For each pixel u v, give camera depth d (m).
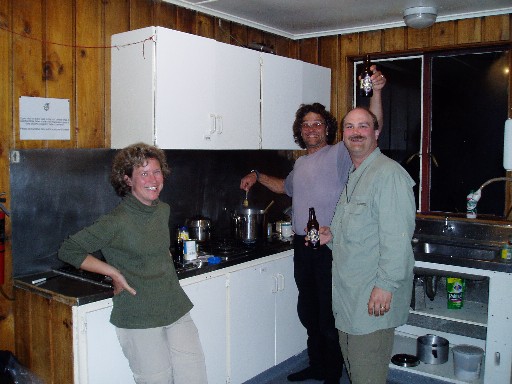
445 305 3.17
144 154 1.97
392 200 1.96
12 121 2.25
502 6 2.96
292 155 3.85
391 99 3.66
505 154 2.92
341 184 2.70
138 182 1.95
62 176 2.43
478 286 3.21
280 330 3.03
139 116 2.46
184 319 2.08
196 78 2.56
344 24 3.44
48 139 2.38
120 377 2.16
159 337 1.96
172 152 2.95
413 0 2.85
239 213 3.16
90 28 2.51
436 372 2.90
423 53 3.40
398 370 3.16
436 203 3.44
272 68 3.04
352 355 2.09
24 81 2.28
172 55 2.44
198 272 2.44
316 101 3.45
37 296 2.16
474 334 3.17
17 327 2.30
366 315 2.04
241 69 2.82
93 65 2.54
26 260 2.33
